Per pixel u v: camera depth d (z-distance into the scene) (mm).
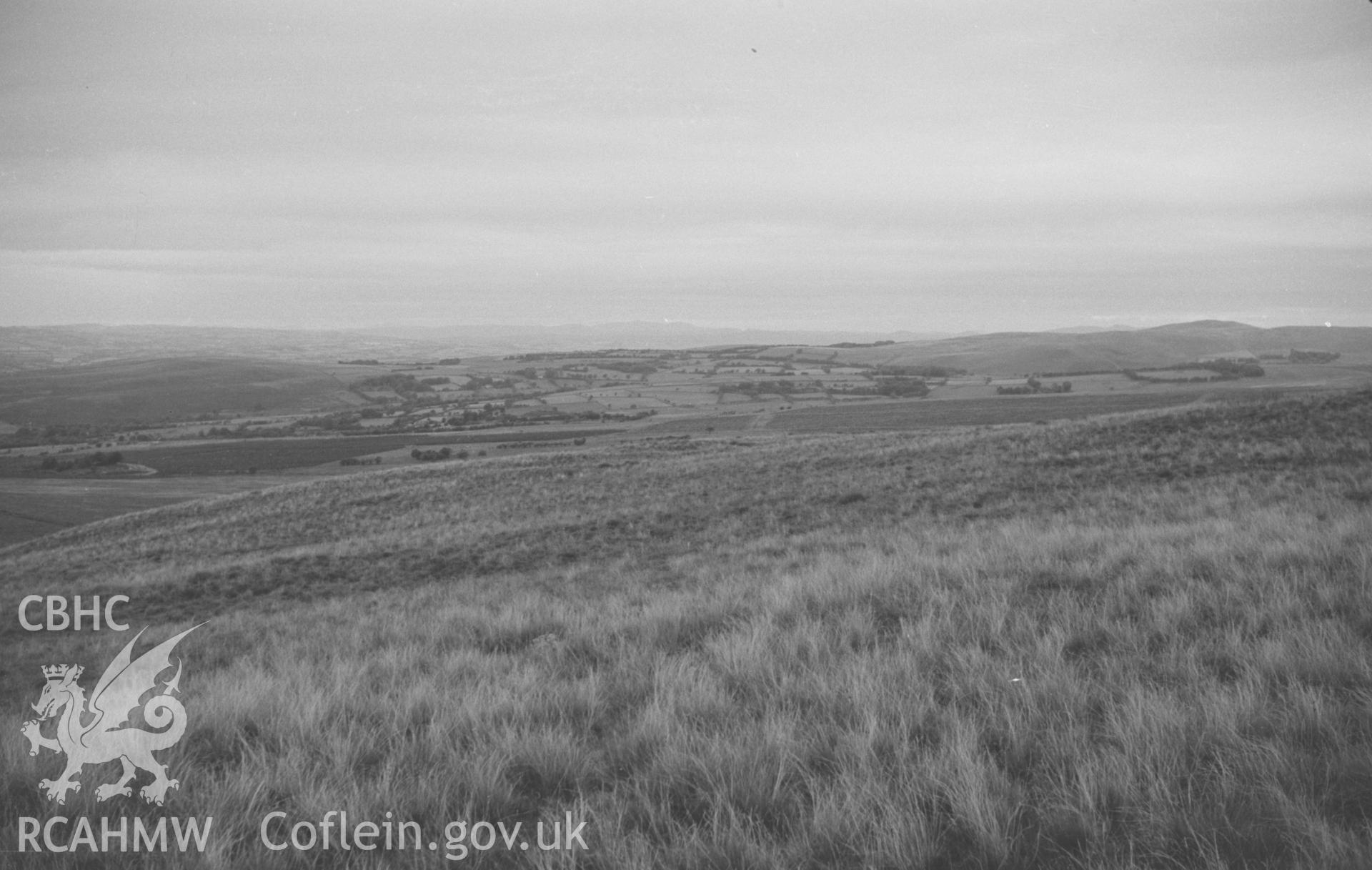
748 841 3393
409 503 37125
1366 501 12203
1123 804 3506
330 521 34344
